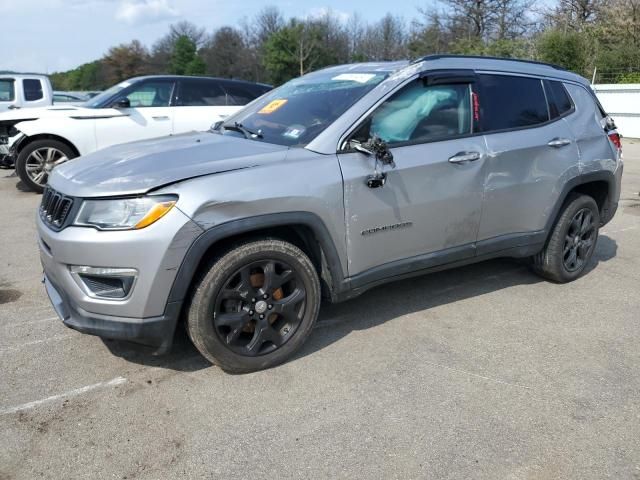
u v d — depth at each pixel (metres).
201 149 3.31
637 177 9.98
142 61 64.75
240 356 3.07
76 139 7.92
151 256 2.70
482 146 3.77
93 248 2.71
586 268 5.08
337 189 3.15
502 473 2.42
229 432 2.66
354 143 3.27
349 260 3.32
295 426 2.71
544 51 23.48
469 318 3.96
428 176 3.50
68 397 2.93
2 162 8.81
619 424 2.77
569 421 2.79
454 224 3.71
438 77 3.67
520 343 3.60
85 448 2.54
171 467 2.43
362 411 2.84
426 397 2.97
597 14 28.78
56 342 3.52
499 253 4.07
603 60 22.25
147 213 2.71
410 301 4.23
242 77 63.06
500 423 2.76
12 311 3.99
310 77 4.25
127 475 2.38
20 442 2.57
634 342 3.64
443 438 2.64
